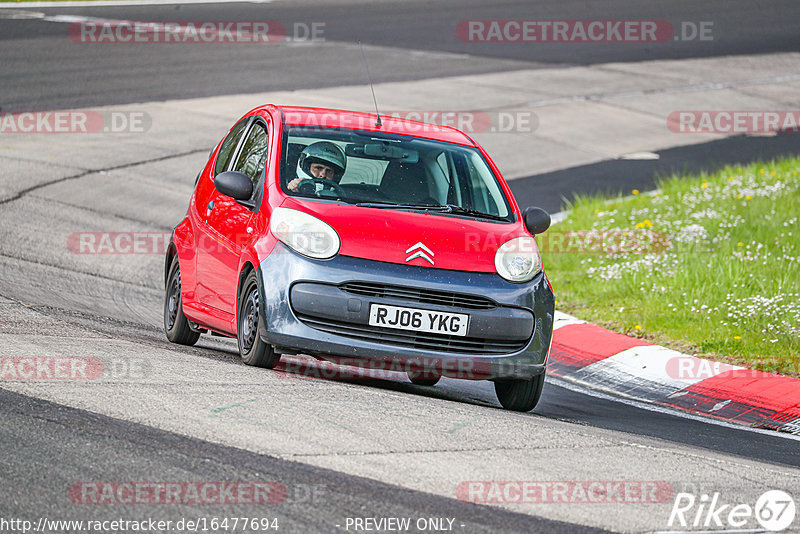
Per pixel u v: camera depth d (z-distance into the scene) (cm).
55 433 1880
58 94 7756
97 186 5609
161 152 6488
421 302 2480
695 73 10888
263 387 2320
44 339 2656
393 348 2452
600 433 2366
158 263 4456
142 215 5209
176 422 1994
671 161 7531
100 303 3591
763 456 2450
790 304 3791
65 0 12988
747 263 4416
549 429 2273
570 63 10956
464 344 2509
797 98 10038
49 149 6259
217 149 3269
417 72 9838
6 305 3148
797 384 3097
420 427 2134
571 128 8300
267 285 2475
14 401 2045
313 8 13612
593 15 14000
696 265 4344
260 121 3014
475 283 2517
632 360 3406
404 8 13900
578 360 3516
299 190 2672
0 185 5331
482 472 1886
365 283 2458
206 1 13838
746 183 6103
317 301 2438
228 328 2753
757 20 14275
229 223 2792
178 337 3125
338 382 2519
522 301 2550
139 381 2273
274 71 9344
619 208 5784
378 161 2814
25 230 4569
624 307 4038
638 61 11300
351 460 1869
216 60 9675
